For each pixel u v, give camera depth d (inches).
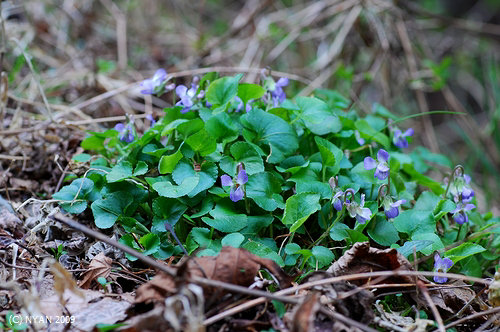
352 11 50.6
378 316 30.4
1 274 31.1
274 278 29.9
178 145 33.5
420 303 30.7
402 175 35.9
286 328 29.0
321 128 34.3
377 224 32.4
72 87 44.6
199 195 32.4
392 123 36.1
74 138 38.1
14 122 39.2
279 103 34.9
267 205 31.8
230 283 29.3
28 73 45.5
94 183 33.3
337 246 32.9
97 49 49.8
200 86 34.8
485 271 34.5
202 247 30.9
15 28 46.8
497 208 47.1
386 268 30.8
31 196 36.0
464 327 30.9
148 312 28.8
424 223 32.5
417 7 53.0
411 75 49.4
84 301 30.0
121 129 34.5
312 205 31.6
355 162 35.7
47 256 32.3
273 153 33.2
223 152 33.5
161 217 32.1
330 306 29.8
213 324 29.1
